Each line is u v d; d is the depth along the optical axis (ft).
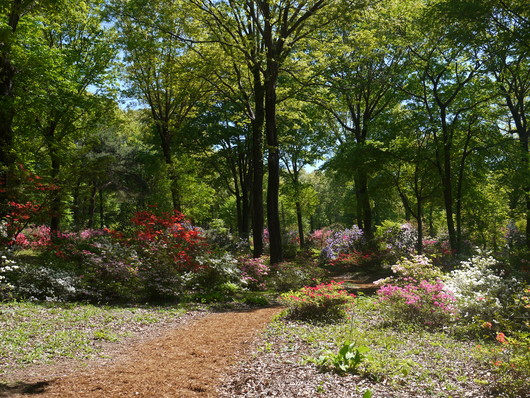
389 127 75.25
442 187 71.20
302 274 50.26
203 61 59.57
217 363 19.94
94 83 71.72
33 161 62.08
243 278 46.42
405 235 79.51
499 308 25.41
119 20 65.72
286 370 17.87
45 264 38.40
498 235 87.81
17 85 53.78
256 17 54.54
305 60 61.31
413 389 15.24
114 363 19.86
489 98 66.90
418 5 62.54
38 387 16.19
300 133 105.60
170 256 40.70
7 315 25.41
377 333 24.62
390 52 75.82
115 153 109.60
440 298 28.32
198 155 102.47
